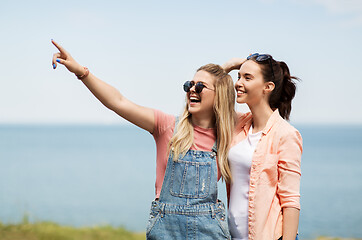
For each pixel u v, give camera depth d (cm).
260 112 297
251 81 289
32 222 980
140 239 1015
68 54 269
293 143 281
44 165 7494
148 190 4447
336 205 3550
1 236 809
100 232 1037
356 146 14412
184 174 285
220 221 285
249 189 284
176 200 283
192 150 292
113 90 284
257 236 278
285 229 276
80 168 6950
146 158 9275
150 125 296
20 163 7906
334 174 6250
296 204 274
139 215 3056
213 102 298
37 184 4909
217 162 296
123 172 6341
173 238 279
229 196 302
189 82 299
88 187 4675
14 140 18975
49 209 3231
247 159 287
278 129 286
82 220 2791
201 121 303
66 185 4841
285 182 279
